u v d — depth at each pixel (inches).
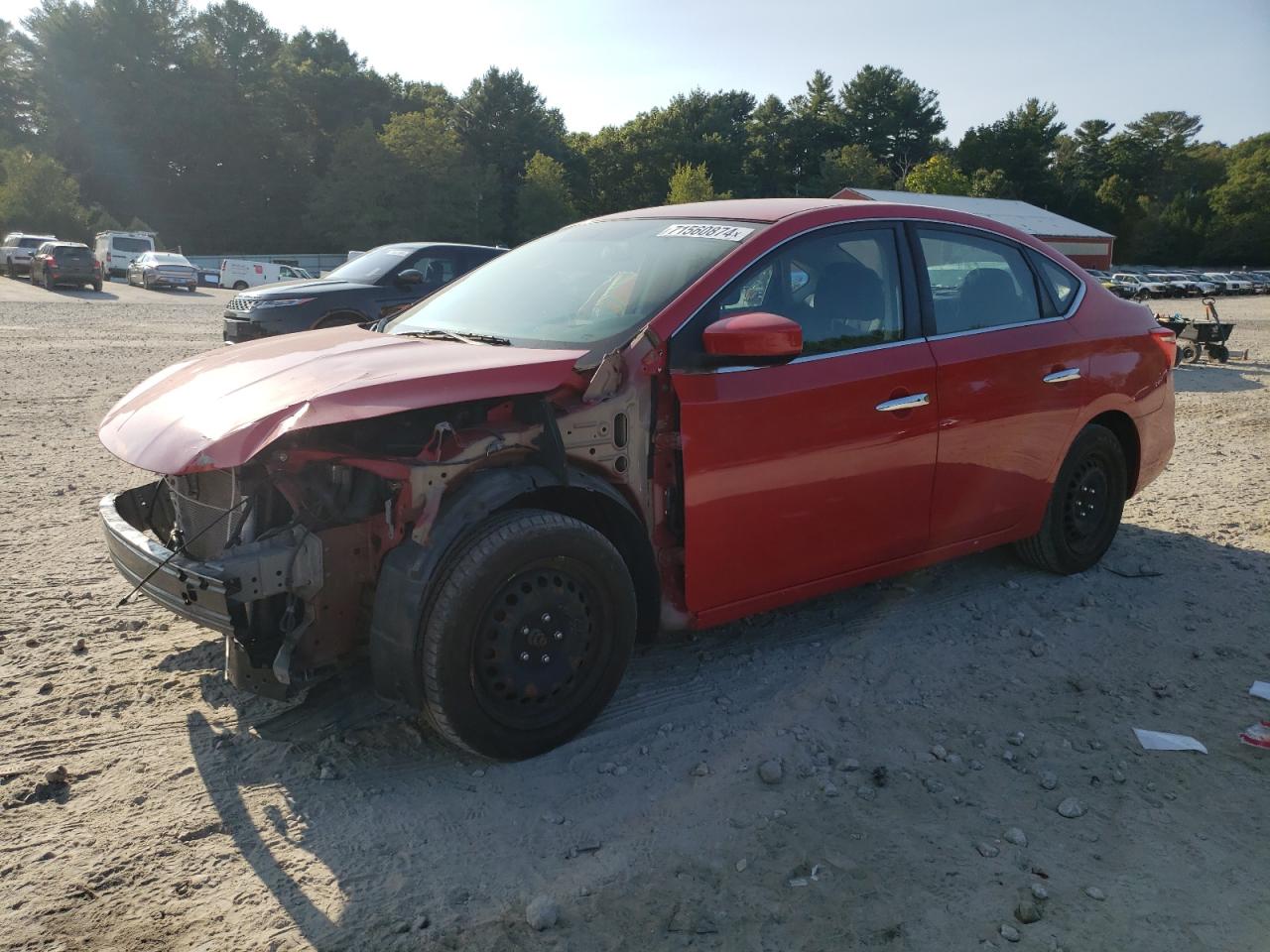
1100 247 2225.6
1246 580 193.9
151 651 155.9
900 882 102.2
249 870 103.6
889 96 4291.3
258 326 438.0
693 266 139.9
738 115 4281.5
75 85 3002.0
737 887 101.3
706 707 139.8
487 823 112.2
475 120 3521.2
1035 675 151.9
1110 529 197.2
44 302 1041.5
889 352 150.3
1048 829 111.9
